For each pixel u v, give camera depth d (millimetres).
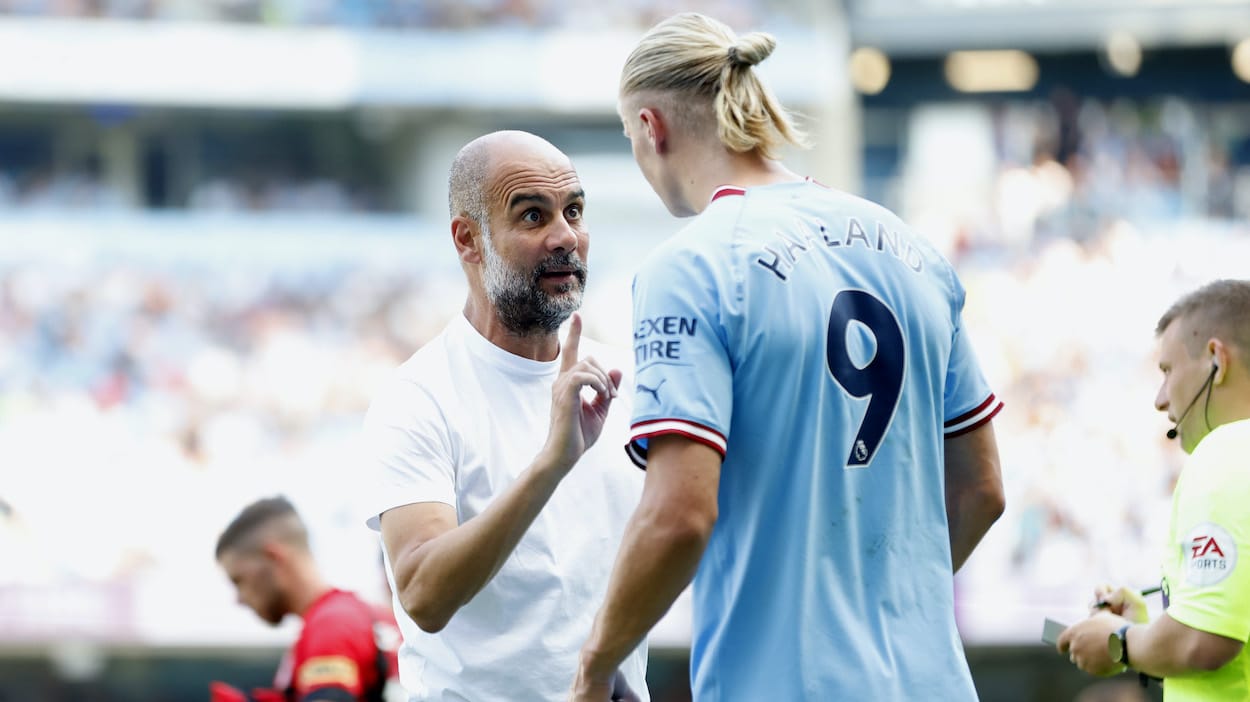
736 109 8414
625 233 56938
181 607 38031
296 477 46000
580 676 7969
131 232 53500
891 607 8133
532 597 9688
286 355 50312
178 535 43438
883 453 8195
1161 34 59344
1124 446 44906
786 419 7938
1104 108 61219
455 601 8844
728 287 7941
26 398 47875
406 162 61031
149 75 57562
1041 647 36844
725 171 8570
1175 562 9398
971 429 9062
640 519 7656
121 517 43531
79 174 58938
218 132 59938
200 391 48625
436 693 9703
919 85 62094
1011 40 59812
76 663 38750
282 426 47812
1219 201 56938
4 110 58219
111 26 57656
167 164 59688
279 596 14742
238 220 54500
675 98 8633
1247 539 8891
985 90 62094
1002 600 37938
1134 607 10281
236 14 58625
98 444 45844
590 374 8641
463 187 9930
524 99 58750
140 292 51844
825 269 8180
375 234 54469
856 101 61875
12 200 57312
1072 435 45344
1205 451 9266
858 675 7848
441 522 9320
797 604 7871
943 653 8227
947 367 8875
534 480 8648
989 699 37031
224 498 45156
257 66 58125
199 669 38844
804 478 7941
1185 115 60625
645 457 8008
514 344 10062
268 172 60406
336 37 58625
